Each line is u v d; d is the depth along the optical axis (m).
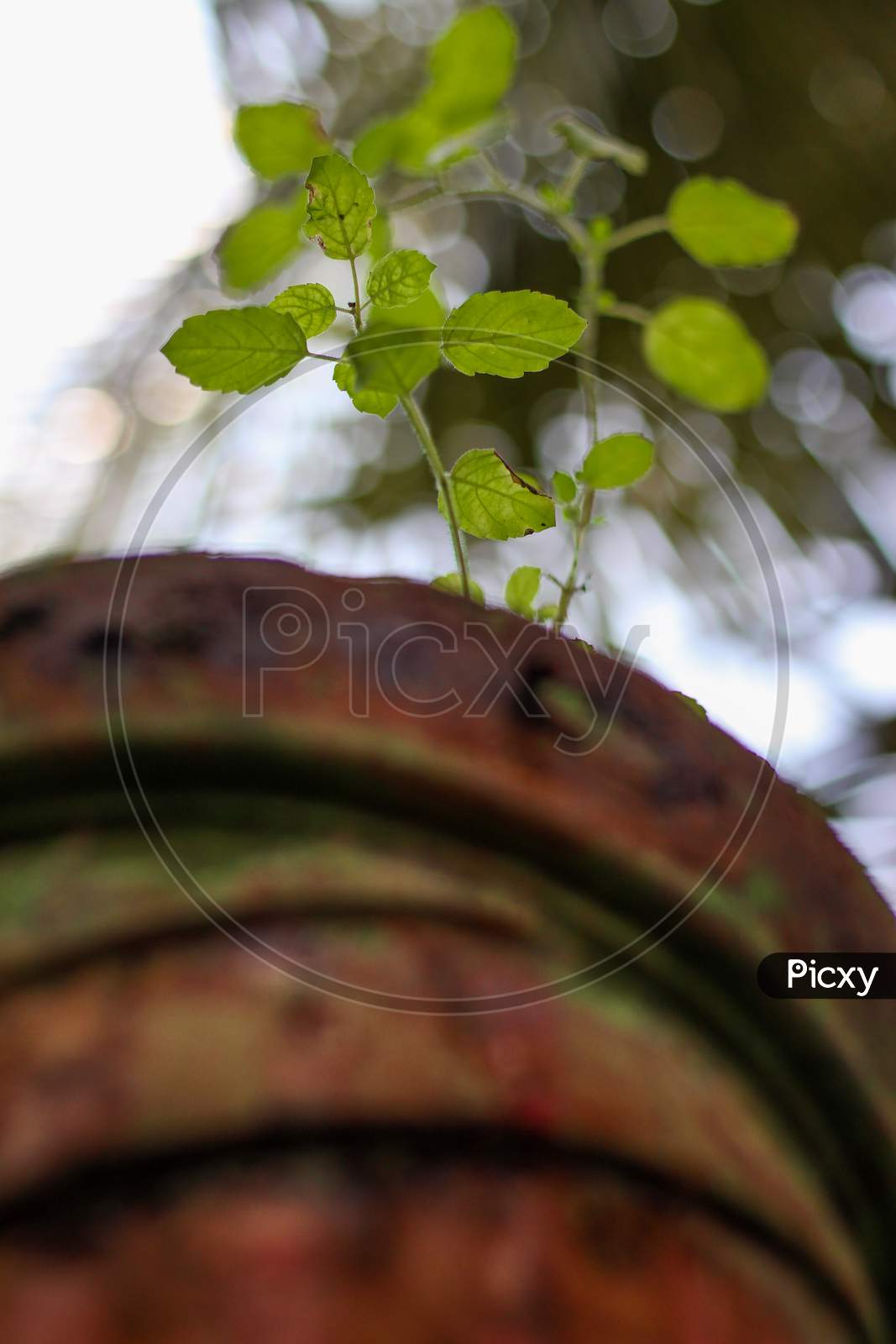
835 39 1.48
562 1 1.51
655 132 1.57
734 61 1.53
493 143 0.77
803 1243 0.47
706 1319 0.41
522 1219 0.40
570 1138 0.43
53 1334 0.35
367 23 1.51
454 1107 0.42
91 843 0.49
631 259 1.58
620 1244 0.41
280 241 0.72
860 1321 0.50
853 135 1.53
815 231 1.58
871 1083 0.51
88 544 1.21
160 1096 0.40
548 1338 0.37
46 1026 0.42
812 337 1.62
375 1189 0.39
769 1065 0.51
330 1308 0.36
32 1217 0.37
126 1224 0.37
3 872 0.48
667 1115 0.46
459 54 0.73
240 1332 0.35
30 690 0.50
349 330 0.64
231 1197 0.38
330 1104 0.40
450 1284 0.38
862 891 0.53
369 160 0.73
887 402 1.59
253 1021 0.42
